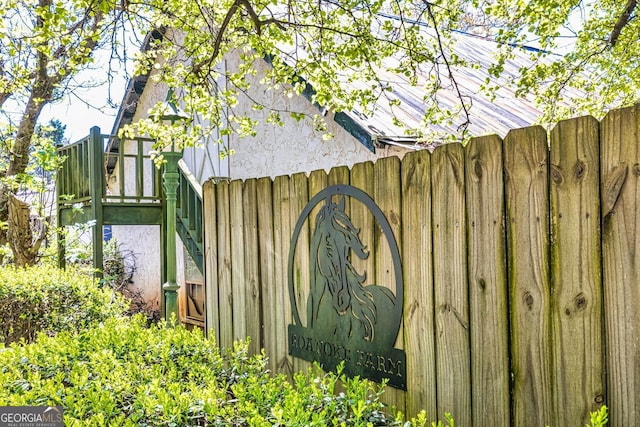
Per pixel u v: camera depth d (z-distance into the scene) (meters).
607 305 1.72
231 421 1.93
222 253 3.65
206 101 4.03
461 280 2.17
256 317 3.33
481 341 2.10
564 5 3.77
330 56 3.96
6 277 5.45
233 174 7.18
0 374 2.50
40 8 2.91
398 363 2.44
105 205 6.67
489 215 2.06
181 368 2.59
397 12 4.21
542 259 1.89
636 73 4.12
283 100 6.24
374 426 1.91
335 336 2.76
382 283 2.52
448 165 2.21
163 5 3.74
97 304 5.36
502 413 2.03
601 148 1.73
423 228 2.32
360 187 2.62
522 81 4.13
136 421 1.95
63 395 2.24
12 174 7.82
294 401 1.85
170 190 5.20
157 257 9.71
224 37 4.09
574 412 1.81
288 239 3.08
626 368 1.68
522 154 1.95
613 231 1.70
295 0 3.80
